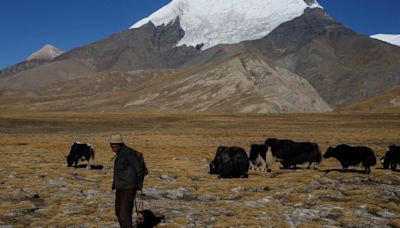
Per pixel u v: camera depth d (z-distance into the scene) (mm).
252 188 20516
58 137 74375
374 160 26125
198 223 13727
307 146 29031
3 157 37406
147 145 56562
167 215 14664
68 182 22219
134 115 162750
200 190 19828
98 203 16641
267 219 14188
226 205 16500
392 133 86000
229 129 109688
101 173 26812
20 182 21641
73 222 13680
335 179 24109
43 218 14586
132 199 11430
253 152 28688
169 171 27672
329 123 132625
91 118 143500
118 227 13172
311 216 14758
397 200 18062
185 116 160500
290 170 28078
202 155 42281
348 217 14492
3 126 108188
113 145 11492
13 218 14484
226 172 24766
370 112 183875
